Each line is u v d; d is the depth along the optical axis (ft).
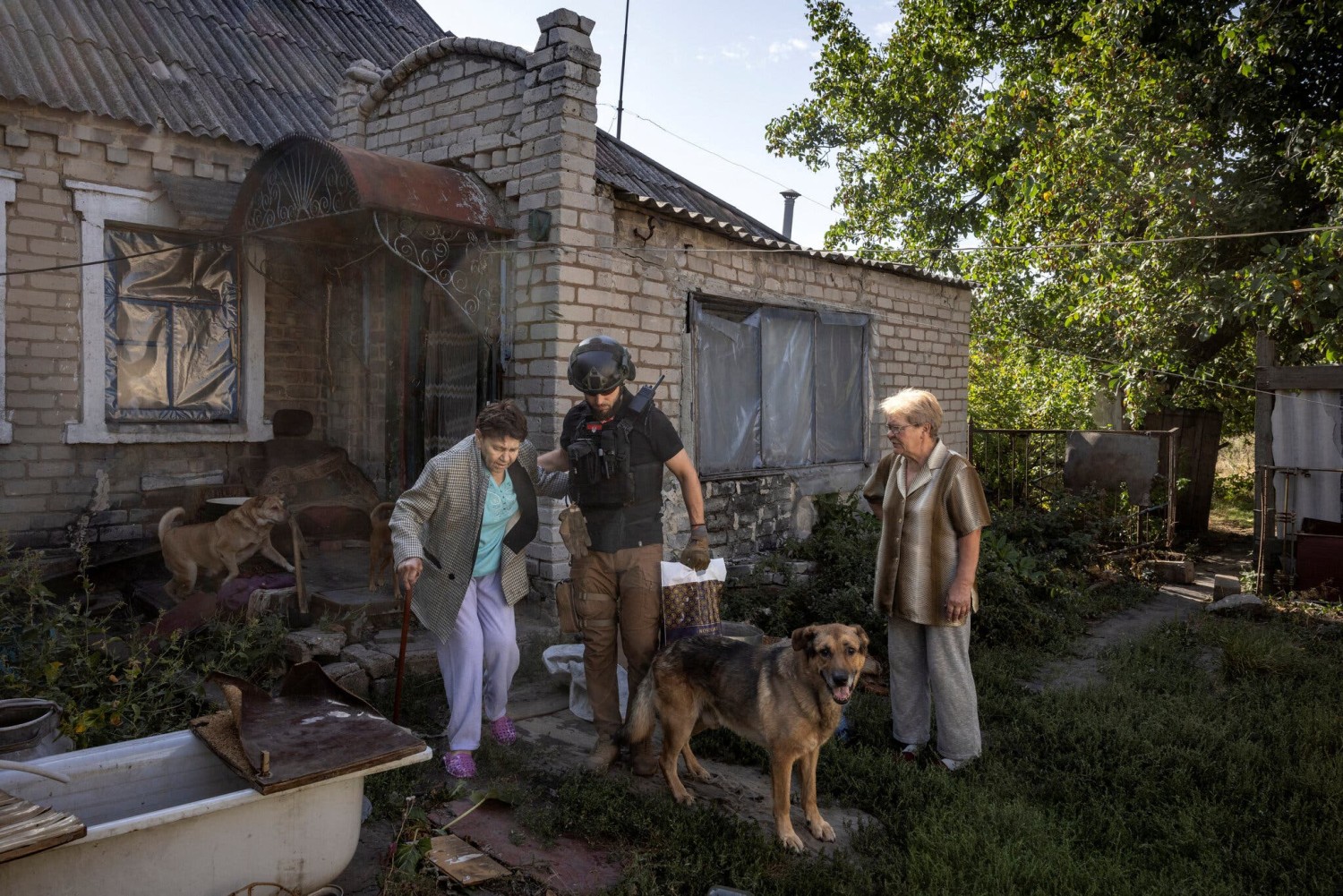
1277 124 37.68
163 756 9.96
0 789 9.03
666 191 28.37
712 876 10.71
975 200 60.18
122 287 24.07
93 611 20.86
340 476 26.05
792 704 11.66
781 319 28.84
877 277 33.04
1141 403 40.09
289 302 27.02
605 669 14.20
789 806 12.79
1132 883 10.62
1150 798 12.85
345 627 18.17
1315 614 24.77
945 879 10.46
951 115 58.13
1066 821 12.16
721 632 16.03
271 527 21.16
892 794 13.16
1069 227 40.04
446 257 21.02
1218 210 36.40
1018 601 22.24
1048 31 52.85
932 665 14.21
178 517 23.91
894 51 58.39
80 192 22.62
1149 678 18.57
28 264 22.12
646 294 23.20
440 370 23.84
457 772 13.55
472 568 13.79
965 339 38.34
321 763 9.20
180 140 24.13
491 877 10.66
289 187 21.25
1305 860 10.93
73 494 23.16
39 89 21.76
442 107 23.36
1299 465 29.19
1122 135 38.68
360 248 25.34
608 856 11.46
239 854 8.82
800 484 29.76
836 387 31.78
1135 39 40.55
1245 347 47.24
